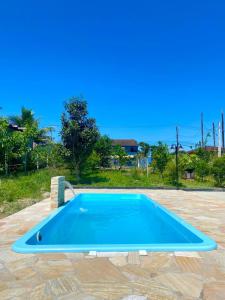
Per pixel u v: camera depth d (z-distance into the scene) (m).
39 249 4.36
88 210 10.80
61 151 17.95
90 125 18.34
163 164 20.25
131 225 8.39
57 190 8.59
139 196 12.62
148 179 19.75
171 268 3.77
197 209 8.82
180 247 4.52
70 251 4.35
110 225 8.39
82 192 13.44
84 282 3.35
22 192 11.45
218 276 3.54
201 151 28.19
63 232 7.51
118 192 13.65
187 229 5.93
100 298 2.98
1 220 6.87
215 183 19.05
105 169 26.66
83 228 7.97
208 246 4.57
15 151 17.52
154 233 7.45
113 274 3.57
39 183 14.19
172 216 7.25
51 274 3.56
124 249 4.41
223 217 7.46
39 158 20.56
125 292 3.11
